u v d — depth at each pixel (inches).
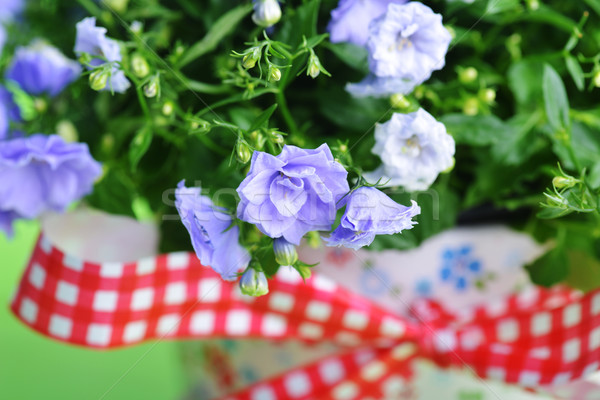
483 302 17.5
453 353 17.4
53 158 15.9
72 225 17.6
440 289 17.2
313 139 16.1
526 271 17.0
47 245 16.5
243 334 17.3
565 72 16.7
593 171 15.4
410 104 15.1
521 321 17.5
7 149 16.1
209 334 17.1
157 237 17.6
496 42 17.1
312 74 14.1
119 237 17.6
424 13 14.4
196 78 16.7
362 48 15.4
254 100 16.5
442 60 14.8
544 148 16.4
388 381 17.7
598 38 17.1
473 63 16.8
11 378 31.0
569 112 16.2
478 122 15.8
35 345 32.6
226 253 13.6
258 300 17.1
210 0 16.5
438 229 16.2
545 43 17.4
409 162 14.5
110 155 17.5
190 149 16.3
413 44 14.6
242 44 16.6
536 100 16.2
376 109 16.0
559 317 17.5
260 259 13.6
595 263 17.5
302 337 17.5
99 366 30.9
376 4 15.4
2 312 34.4
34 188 16.6
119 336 16.7
